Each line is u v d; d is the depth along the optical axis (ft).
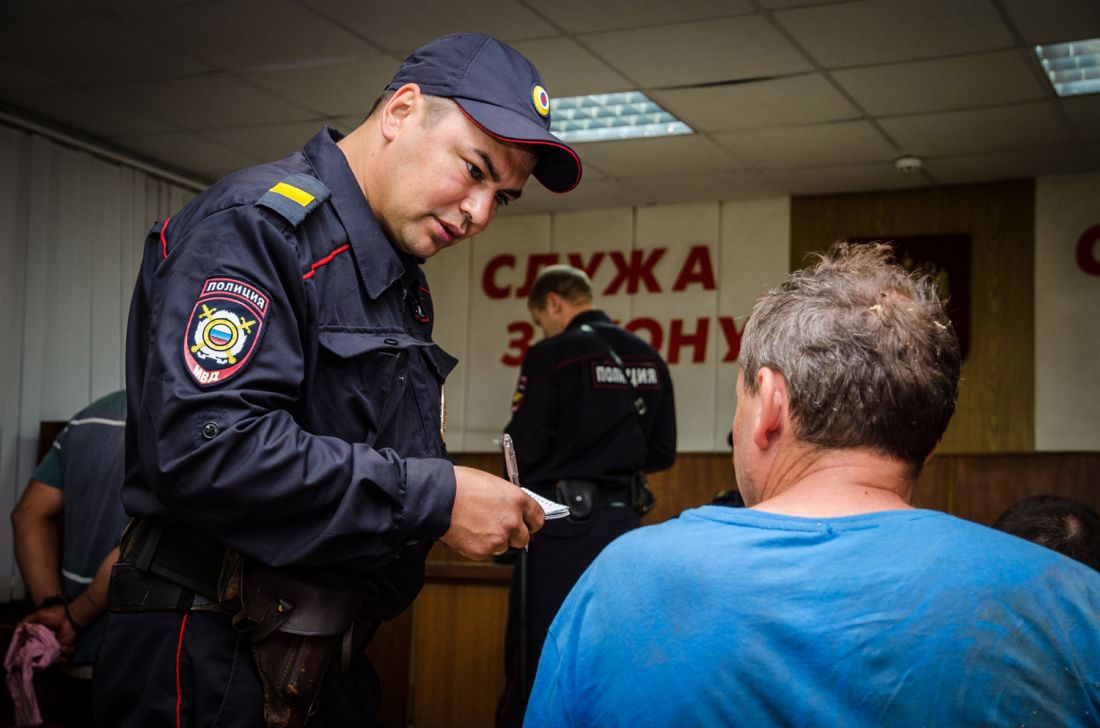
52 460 9.38
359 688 5.10
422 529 4.38
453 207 4.91
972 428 22.38
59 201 20.25
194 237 4.39
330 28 15.99
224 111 19.69
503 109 4.89
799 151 21.09
